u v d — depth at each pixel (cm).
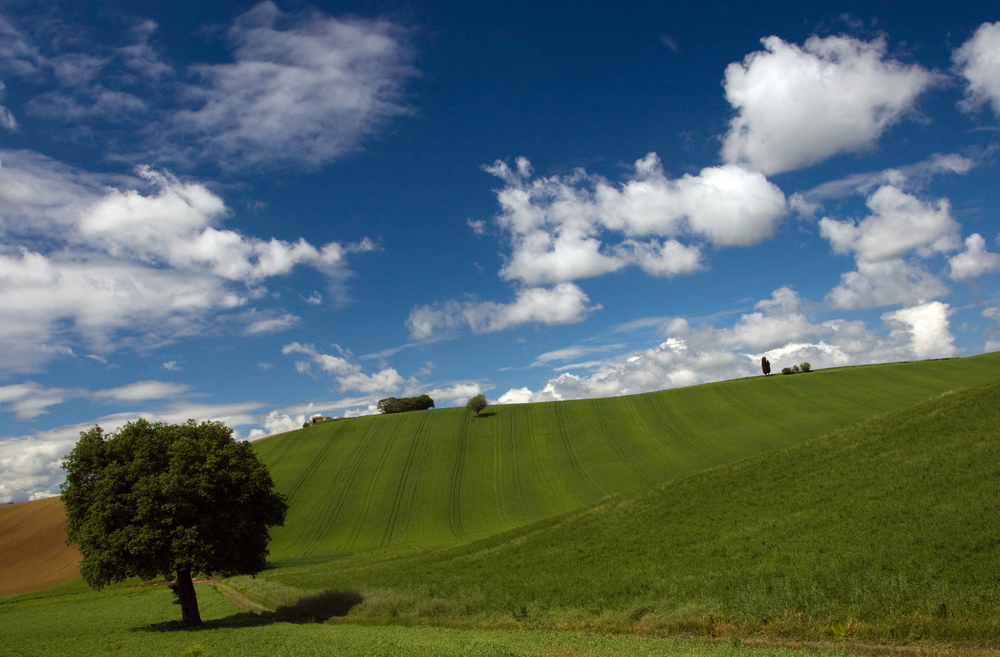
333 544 8169
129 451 3819
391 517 8981
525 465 10325
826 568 2636
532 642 2266
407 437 12144
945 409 4634
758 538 3312
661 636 2380
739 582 2756
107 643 3028
